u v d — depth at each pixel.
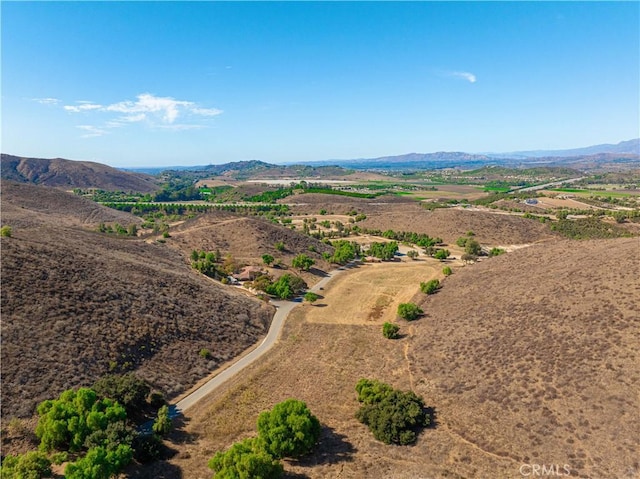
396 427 38.12
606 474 30.00
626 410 34.62
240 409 45.06
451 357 50.91
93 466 30.14
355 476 33.09
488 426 37.66
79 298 55.28
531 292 59.91
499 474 31.95
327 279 99.56
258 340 64.81
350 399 46.19
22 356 43.38
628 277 53.31
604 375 38.62
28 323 47.59
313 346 61.75
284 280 88.44
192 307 66.50
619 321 45.06
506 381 42.56
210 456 37.09
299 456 36.06
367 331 66.81
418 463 34.31
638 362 38.78
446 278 89.19
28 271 55.62
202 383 51.12
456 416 40.12
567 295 54.66
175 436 40.16
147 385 45.00
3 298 49.16
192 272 89.62
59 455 33.09
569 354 42.88
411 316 67.75
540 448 33.72
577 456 32.06
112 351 49.75
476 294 69.31
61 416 36.22
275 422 36.03
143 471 34.69
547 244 89.94
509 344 48.62
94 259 68.44
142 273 70.75
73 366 45.19
